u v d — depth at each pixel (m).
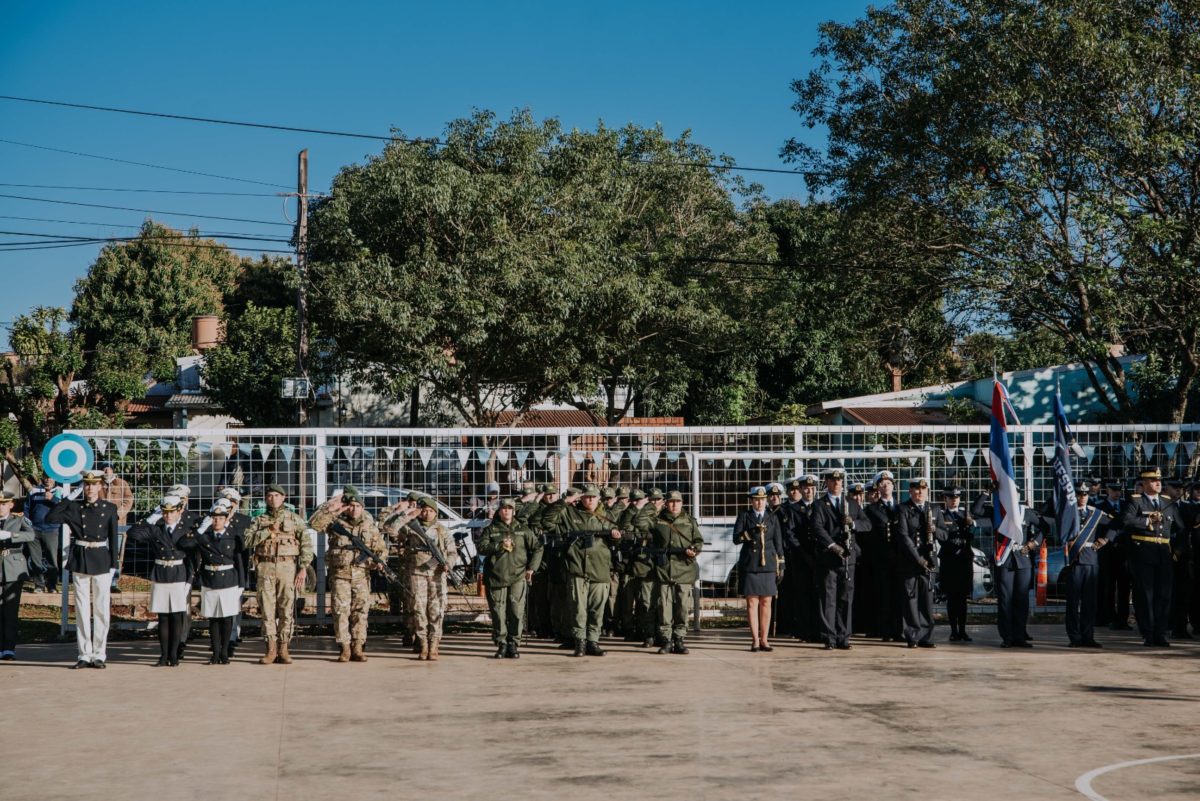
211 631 14.37
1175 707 11.15
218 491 17.03
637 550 15.41
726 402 43.53
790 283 37.97
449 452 17.55
